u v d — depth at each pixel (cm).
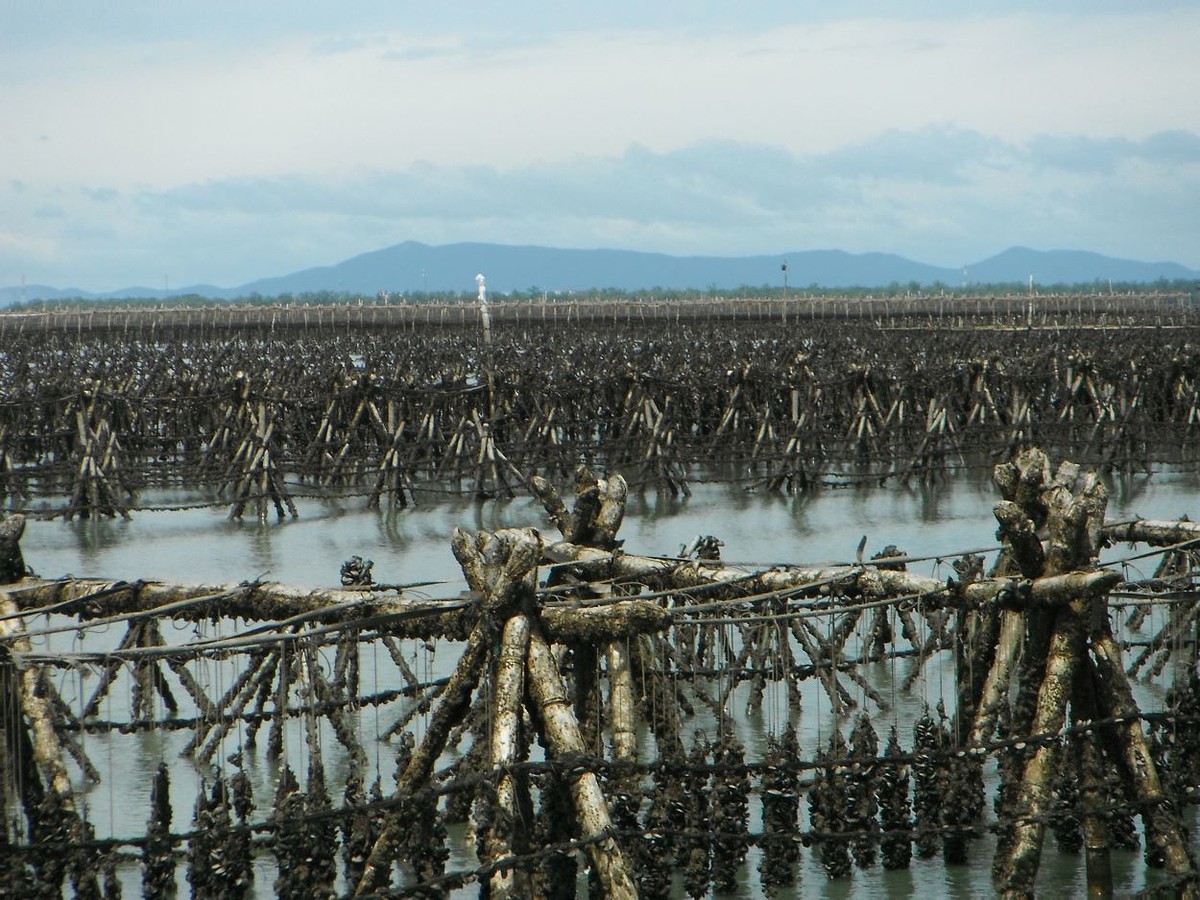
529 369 7138
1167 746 2350
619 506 2530
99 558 4919
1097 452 6981
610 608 1967
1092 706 2064
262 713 2666
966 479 6956
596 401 7700
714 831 2108
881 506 6041
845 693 2906
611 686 2284
